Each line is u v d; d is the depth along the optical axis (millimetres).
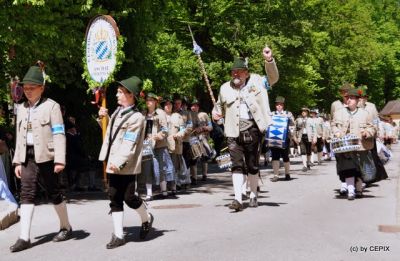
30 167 7309
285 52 29438
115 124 7180
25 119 7379
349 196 11094
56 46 12359
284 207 10117
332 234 7547
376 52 49094
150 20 14797
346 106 11562
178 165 13758
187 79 23844
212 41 27250
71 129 14125
